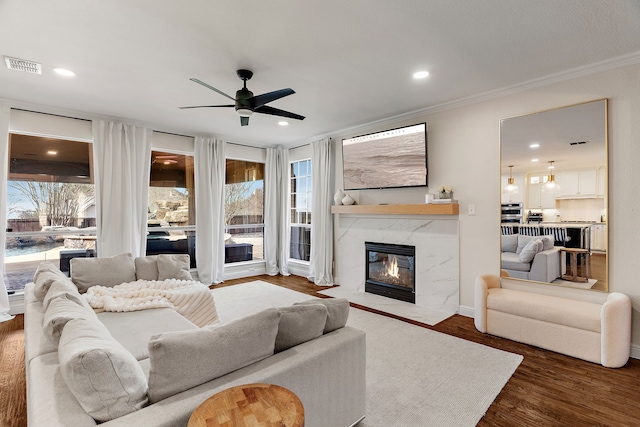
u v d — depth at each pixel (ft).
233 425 3.30
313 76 10.21
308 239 20.24
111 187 14.52
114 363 3.72
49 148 13.89
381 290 15.53
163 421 3.52
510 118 11.25
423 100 12.48
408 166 14.03
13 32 7.61
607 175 9.30
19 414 6.54
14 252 13.20
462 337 10.45
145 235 15.58
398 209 14.01
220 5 6.61
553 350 9.29
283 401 3.73
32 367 4.78
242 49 8.49
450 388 7.47
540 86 10.52
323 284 17.80
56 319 4.95
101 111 13.79
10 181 13.12
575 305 9.35
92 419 3.58
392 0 6.48
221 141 18.44
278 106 13.19
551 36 7.86
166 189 17.20
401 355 9.15
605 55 8.82
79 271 10.79
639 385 7.57
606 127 9.30
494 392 7.31
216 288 17.03
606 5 6.61
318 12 6.88
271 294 15.87
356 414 6.01
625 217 9.05
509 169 11.30
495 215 11.69
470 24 7.35
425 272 13.78
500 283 11.59
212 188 17.98
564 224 10.08
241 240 20.33
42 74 10.03
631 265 8.96
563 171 10.10
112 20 7.14
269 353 4.95
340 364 5.57
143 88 11.21
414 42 8.15
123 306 9.12
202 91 11.46
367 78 10.37
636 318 8.89
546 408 6.74
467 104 12.31
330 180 17.83
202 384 4.17
